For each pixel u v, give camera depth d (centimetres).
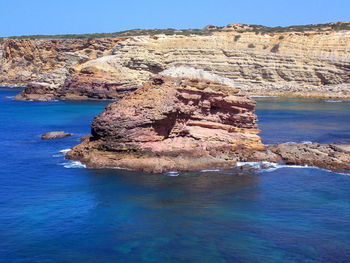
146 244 1955
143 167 3091
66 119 6141
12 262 1783
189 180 2895
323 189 2747
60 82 10006
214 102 3606
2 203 2445
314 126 5403
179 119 3462
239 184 2830
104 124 3303
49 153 3697
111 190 2673
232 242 1984
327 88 10481
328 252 1897
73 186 2748
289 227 2152
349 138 4525
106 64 9825
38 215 2269
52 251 1880
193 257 1845
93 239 1998
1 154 3656
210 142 3497
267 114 6688
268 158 3416
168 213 2311
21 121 5891
